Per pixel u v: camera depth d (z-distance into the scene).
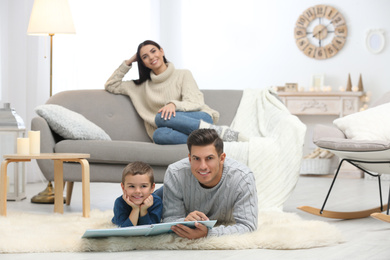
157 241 2.18
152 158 3.27
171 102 3.63
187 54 6.99
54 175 3.18
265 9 6.78
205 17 6.95
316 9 6.58
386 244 2.31
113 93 4.04
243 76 6.86
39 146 3.00
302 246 2.19
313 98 6.34
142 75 3.99
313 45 6.61
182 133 3.48
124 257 2.02
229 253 2.10
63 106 3.90
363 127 3.33
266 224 2.54
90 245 2.13
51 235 2.24
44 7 4.05
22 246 2.11
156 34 6.62
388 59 6.40
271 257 2.03
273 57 6.76
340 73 6.54
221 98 4.00
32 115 5.26
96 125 3.74
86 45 5.80
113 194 4.41
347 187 5.00
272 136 3.38
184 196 2.34
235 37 6.88
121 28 6.14
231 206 2.36
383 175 5.80
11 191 4.04
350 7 6.51
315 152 6.33
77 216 2.90
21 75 5.16
